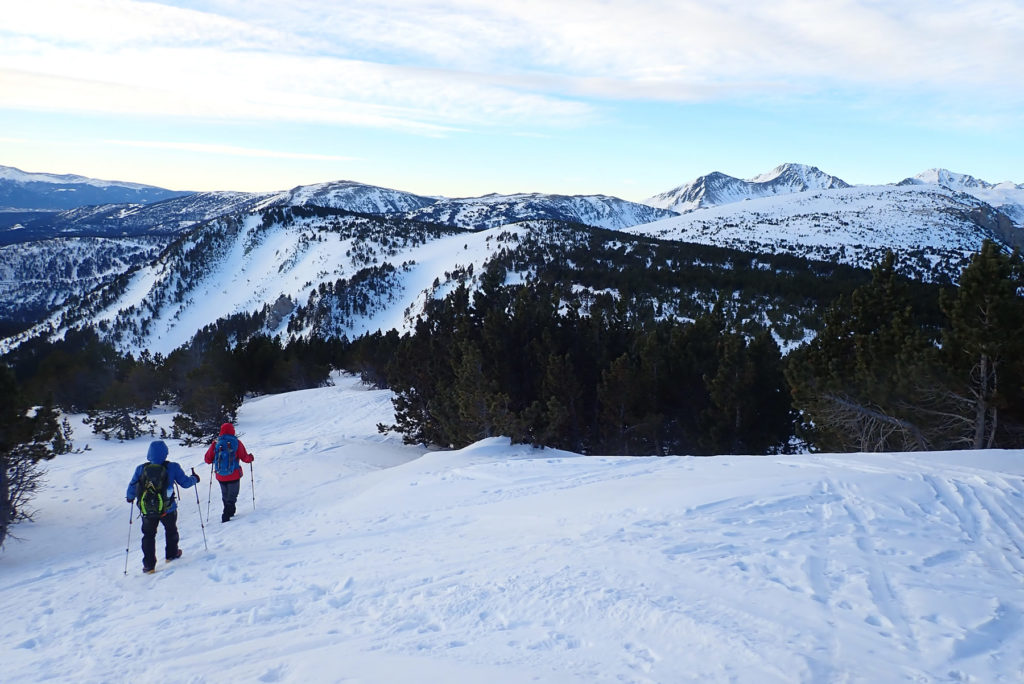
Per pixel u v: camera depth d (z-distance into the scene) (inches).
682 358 864.3
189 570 323.9
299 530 401.4
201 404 1223.5
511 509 369.7
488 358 882.8
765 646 159.2
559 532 296.8
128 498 337.1
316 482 660.7
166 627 231.8
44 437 583.2
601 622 186.4
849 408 663.1
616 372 810.8
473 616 204.7
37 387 1668.3
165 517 350.3
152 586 302.8
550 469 493.0
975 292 571.8
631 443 847.7
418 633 195.0
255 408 1488.7
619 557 243.0
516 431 719.1
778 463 410.6
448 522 362.6
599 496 364.2
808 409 700.7
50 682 187.5
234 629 220.1
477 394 761.0
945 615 174.4
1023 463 365.1
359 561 297.9
